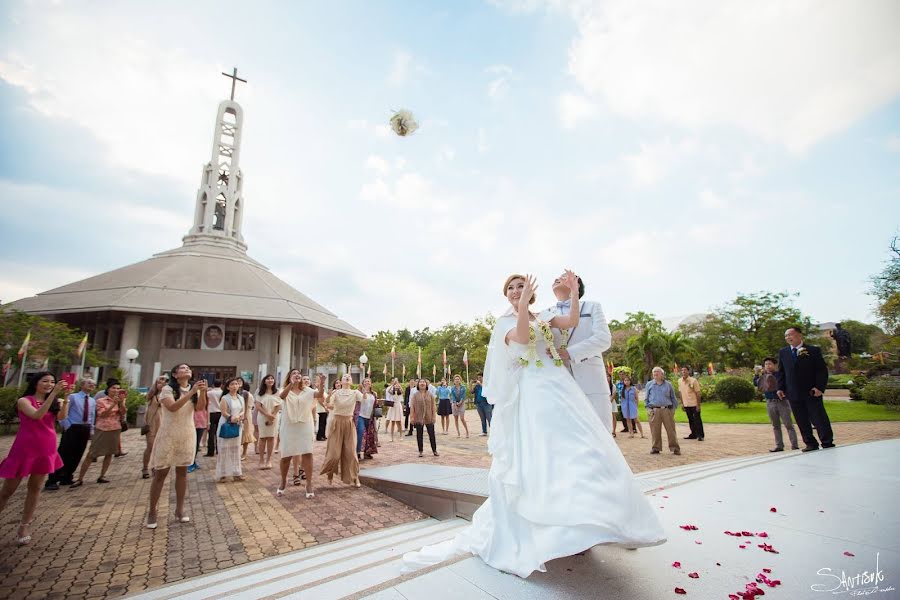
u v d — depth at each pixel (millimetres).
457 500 5477
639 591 1905
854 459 5223
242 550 4633
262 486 7680
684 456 9047
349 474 7539
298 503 6508
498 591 1949
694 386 11617
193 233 44875
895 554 2152
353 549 3951
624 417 13680
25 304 34094
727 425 15570
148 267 39500
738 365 35562
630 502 2109
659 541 2051
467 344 47688
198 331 33781
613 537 1951
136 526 5449
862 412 15578
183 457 5582
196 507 6312
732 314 35250
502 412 2668
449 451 11078
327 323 40906
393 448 11906
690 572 2090
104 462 7977
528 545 2266
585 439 2322
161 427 5547
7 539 4996
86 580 3918
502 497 2516
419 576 2139
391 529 5113
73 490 7363
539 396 2504
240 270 42062
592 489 2100
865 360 29016
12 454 4844
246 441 10492
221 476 8031
